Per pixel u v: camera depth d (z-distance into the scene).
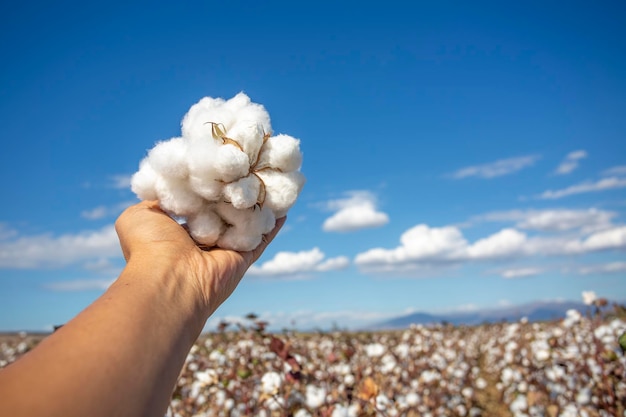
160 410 0.21
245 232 0.36
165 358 0.23
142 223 0.34
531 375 1.79
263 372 1.12
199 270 0.31
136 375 0.21
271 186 0.37
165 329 0.24
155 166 0.35
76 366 0.19
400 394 1.42
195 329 0.27
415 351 2.01
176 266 0.29
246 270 0.36
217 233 0.35
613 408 1.20
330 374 1.18
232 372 1.11
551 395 1.56
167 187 0.36
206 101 0.38
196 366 1.33
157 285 0.27
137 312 0.23
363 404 0.94
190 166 0.34
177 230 0.34
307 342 2.20
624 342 0.85
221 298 0.32
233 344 1.78
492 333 3.70
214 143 0.35
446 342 2.75
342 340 2.06
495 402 2.07
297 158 0.38
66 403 0.18
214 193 0.35
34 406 0.17
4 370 0.18
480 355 3.26
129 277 0.27
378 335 2.99
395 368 1.60
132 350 0.21
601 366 1.28
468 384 2.20
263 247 0.39
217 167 0.34
